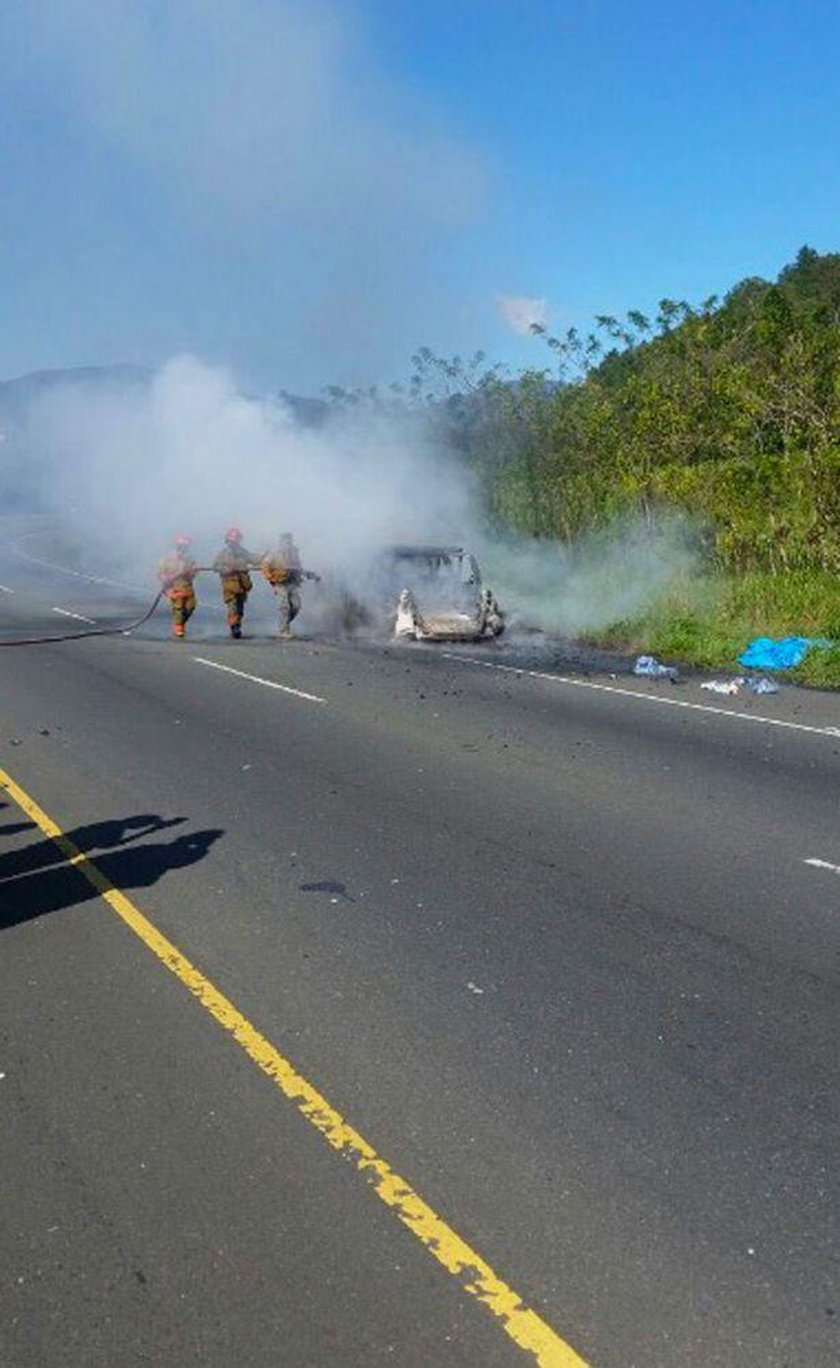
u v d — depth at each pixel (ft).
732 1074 16.43
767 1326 11.49
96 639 67.00
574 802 31.04
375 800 31.14
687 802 31.07
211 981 19.47
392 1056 16.90
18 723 41.60
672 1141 14.74
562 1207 13.35
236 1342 11.28
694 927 21.97
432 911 22.79
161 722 41.91
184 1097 15.76
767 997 18.93
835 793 32.04
